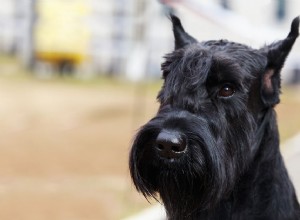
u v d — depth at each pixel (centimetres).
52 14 2855
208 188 423
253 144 449
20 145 1280
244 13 2822
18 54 3469
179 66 439
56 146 1272
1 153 1191
